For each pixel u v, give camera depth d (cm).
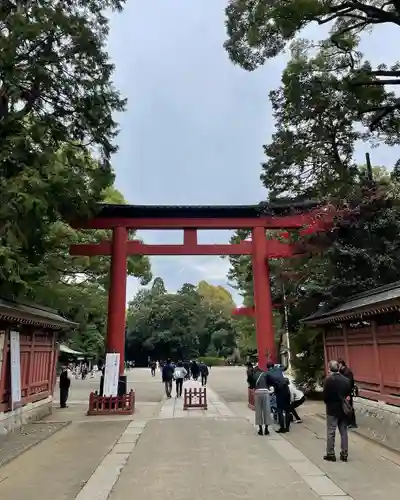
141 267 2730
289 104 1845
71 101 1507
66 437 1102
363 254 1691
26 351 1357
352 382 1100
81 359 4675
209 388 2850
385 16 1329
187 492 627
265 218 1859
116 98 1609
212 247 1842
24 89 1398
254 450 909
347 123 1784
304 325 1945
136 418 1455
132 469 764
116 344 1691
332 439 813
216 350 7312
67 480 703
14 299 1307
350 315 1214
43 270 1795
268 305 1786
